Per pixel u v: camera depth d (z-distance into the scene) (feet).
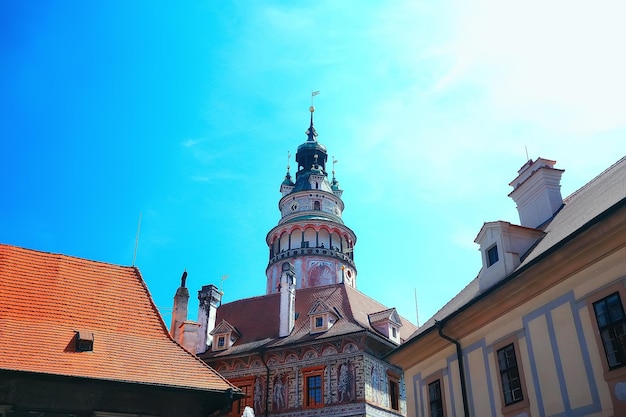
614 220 46.19
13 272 71.26
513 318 59.06
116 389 61.52
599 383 47.11
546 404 52.21
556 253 51.88
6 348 59.36
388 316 131.44
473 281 79.92
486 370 61.93
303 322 136.15
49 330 65.10
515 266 61.98
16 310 66.18
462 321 66.13
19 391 57.16
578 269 51.31
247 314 149.89
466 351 66.49
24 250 75.15
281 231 219.00
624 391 44.68
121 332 70.03
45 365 58.65
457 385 66.95
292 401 120.78
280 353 127.44
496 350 60.75
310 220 216.95
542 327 54.65
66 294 71.82
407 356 78.89
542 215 73.41
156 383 62.03
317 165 255.50
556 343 52.54
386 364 125.08
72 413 58.75
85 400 59.93
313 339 123.75
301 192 235.20
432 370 73.26
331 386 118.11
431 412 72.13
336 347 121.49
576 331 50.55
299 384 121.90
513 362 58.13
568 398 49.93
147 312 75.41
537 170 75.61
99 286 75.82
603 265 49.06
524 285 56.54
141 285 79.61
